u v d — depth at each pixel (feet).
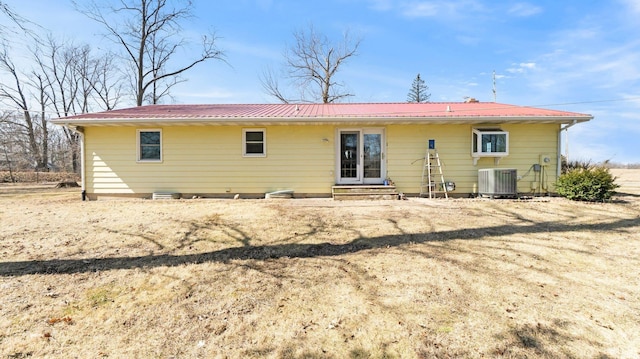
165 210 24.31
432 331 8.31
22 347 7.73
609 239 16.01
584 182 26.63
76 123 30.35
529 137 32.17
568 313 9.11
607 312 9.16
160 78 76.23
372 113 32.83
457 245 15.31
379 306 9.61
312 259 13.66
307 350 7.63
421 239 16.31
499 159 32.32
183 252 14.65
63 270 12.52
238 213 22.77
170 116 30.60
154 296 10.39
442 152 32.73
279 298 10.19
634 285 10.91
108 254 14.35
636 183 45.65
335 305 9.70
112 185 32.91
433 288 10.76
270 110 36.29
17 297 10.25
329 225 19.19
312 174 33.17
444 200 29.07
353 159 33.81
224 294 10.51
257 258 13.85
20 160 82.64
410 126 32.91
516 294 10.28
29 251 14.64
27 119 83.20
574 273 11.96
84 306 9.73
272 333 8.33
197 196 33.09
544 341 7.85
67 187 54.44
